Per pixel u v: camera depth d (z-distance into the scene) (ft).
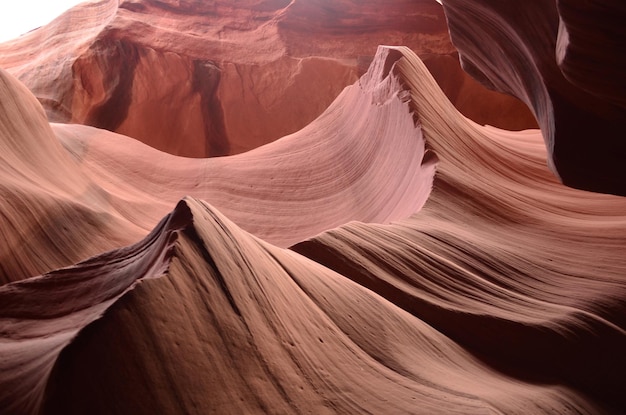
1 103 14.74
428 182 13.66
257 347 5.57
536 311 9.70
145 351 4.87
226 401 5.07
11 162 14.08
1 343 5.91
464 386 7.09
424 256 10.16
